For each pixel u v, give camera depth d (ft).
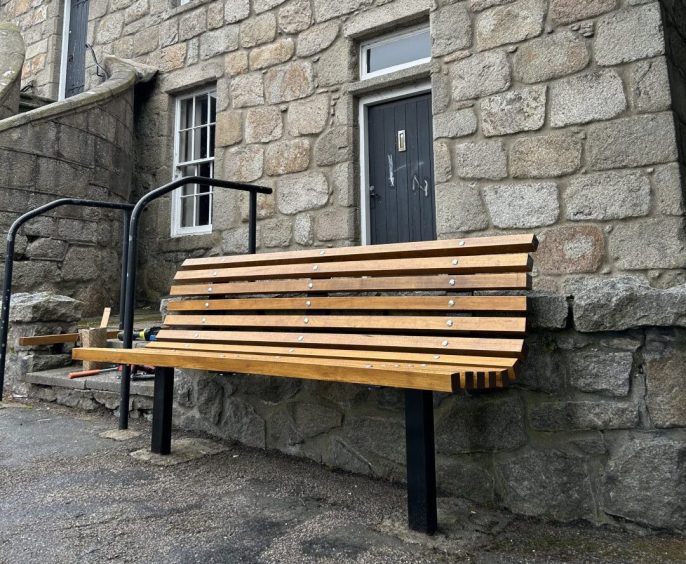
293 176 17.13
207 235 19.86
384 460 7.31
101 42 24.64
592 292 5.98
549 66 12.73
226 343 8.61
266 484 7.13
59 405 11.59
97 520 5.98
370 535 5.64
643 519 5.61
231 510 6.28
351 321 7.41
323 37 16.88
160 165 21.77
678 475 5.49
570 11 12.57
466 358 6.07
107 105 19.81
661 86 11.42
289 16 17.69
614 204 11.75
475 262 6.57
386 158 16.34
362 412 7.58
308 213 16.74
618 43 11.96
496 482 6.42
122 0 24.07
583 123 12.24
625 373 5.79
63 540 5.51
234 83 18.79
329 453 7.83
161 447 8.27
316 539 5.55
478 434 6.59
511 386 6.42
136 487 6.98
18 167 16.98
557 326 6.10
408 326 6.86
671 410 5.56
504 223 13.06
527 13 13.11
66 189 18.19
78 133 18.65
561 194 12.41
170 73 21.42
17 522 5.93
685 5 13.29
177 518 6.05
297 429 8.20
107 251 19.62
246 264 8.96
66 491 6.82
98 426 9.89
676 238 11.02
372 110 16.70
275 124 17.66
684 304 5.47
